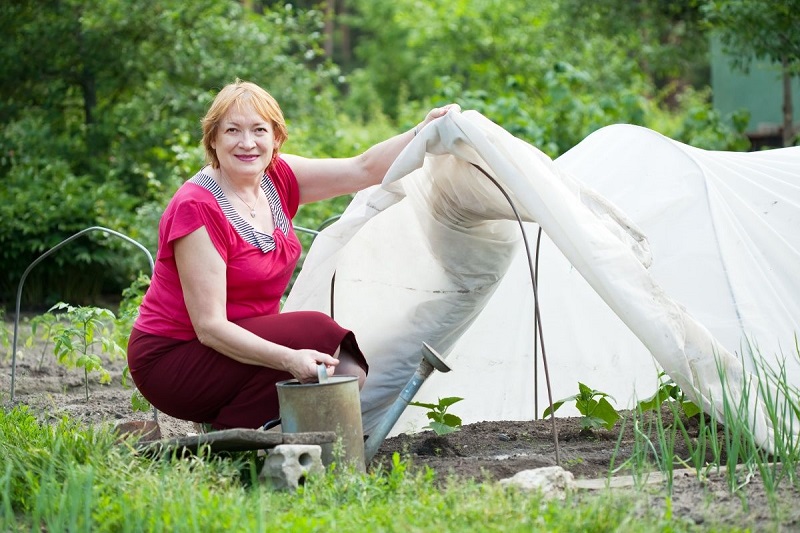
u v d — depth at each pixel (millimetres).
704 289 4477
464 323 4586
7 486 3115
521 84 13820
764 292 4496
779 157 5262
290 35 13992
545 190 3709
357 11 35375
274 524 2896
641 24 14008
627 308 3633
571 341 4977
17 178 11125
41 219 10406
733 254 4559
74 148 12125
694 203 4695
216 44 12914
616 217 3949
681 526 2922
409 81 28047
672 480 3441
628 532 2797
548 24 15531
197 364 3832
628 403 4809
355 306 4586
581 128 11109
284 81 13156
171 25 12320
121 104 12852
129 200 10812
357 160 4266
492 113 10367
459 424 4258
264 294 3928
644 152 4977
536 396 4770
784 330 4379
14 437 3840
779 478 3400
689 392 3699
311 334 3834
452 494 3111
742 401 3588
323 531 2863
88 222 10516
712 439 3615
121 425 4180
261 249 3873
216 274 3727
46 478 3316
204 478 3311
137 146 12086
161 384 3867
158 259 3867
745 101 13695
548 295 5008
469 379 5000
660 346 3621
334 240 4203
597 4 14008
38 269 10648
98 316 5543
